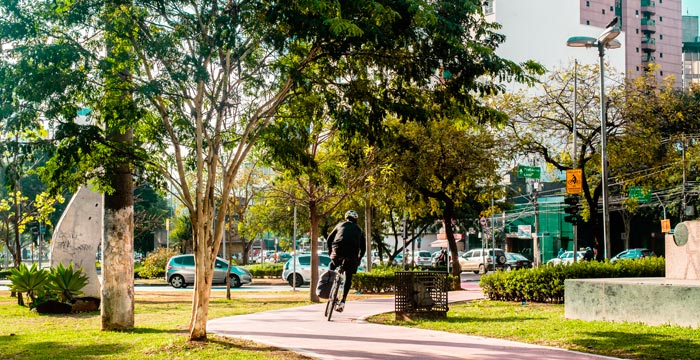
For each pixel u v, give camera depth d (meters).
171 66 9.63
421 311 13.09
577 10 76.62
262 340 10.18
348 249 12.73
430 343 9.73
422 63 10.54
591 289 12.67
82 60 10.07
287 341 10.06
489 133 26.92
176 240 66.12
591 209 30.31
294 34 9.70
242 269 34.78
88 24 9.91
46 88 9.23
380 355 8.65
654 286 11.55
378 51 10.46
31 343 10.63
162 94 10.25
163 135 11.34
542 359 8.24
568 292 13.17
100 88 10.22
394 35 9.73
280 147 11.33
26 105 9.58
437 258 57.69
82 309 17.47
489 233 49.25
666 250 13.48
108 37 9.99
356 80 10.95
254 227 48.34
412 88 11.47
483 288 19.39
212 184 10.06
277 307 18.80
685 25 138.00
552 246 64.19
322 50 10.43
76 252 18.47
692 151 32.66
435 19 9.05
